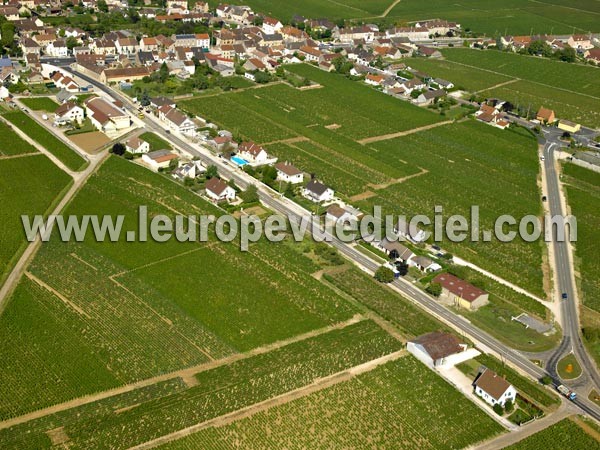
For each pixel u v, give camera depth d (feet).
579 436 569.64
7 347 630.33
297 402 583.99
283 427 557.74
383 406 587.27
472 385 618.44
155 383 597.93
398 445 548.72
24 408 563.07
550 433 571.28
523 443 558.97
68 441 531.50
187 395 583.99
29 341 639.35
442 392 607.78
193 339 654.53
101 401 573.33
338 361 634.43
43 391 581.94
